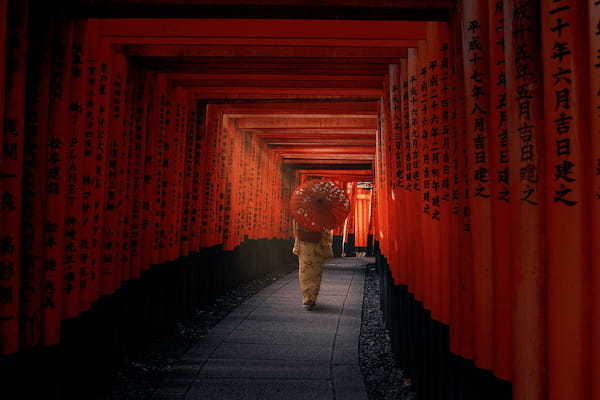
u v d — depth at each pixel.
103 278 3.78
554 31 1.44
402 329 4.09
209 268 6.94
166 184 5.17
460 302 2.34
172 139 5.29
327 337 5.24
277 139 10.43
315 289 6.82
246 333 5.36
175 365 4.19
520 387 1.64
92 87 3.39
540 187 1.60
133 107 4.36
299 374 3.99
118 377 3.86
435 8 2.84
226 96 5.91
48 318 2.82
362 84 5.33
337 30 3.63
